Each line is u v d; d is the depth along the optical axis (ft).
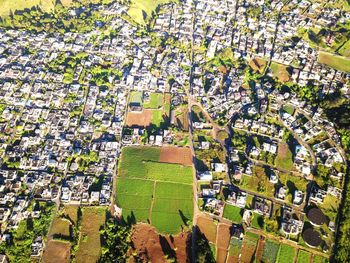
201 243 465.88
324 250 476.95
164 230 488.85
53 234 477.77
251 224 496.64
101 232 480.64
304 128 602.85
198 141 583.58
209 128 599.98
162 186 531.91
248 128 599.16
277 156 566.77
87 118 602.85
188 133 593.42
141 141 579.89
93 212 499.10
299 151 568.00
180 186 532.73
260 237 485.97
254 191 528.22
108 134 587.68
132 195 520.42
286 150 575.79
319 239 483.51
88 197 510.99
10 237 469.57
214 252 473.26
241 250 476.13
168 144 578.66
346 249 473.26
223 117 612.29
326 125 604.08
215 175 543.80
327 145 582.76
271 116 614.34
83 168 542.16
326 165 556.10
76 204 505.66
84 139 576.20
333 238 488.02
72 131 583.99
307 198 523.29
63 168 538.06
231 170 547.08
